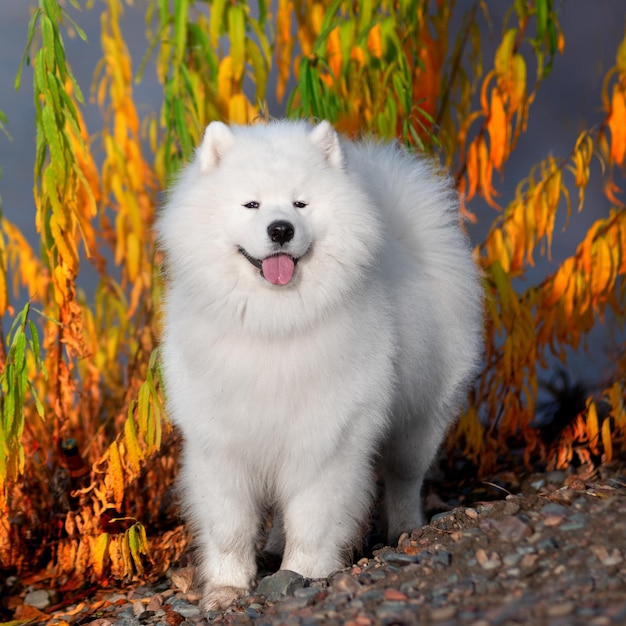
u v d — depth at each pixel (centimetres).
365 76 993
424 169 879
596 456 1006
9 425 755
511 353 962
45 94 807
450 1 1085
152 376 782
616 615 484
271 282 647
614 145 984
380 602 570
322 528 708
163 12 975
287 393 670
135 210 1029
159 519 927
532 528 631
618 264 962
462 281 835
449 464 1054
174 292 721
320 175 680
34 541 888
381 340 704
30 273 960
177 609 729
